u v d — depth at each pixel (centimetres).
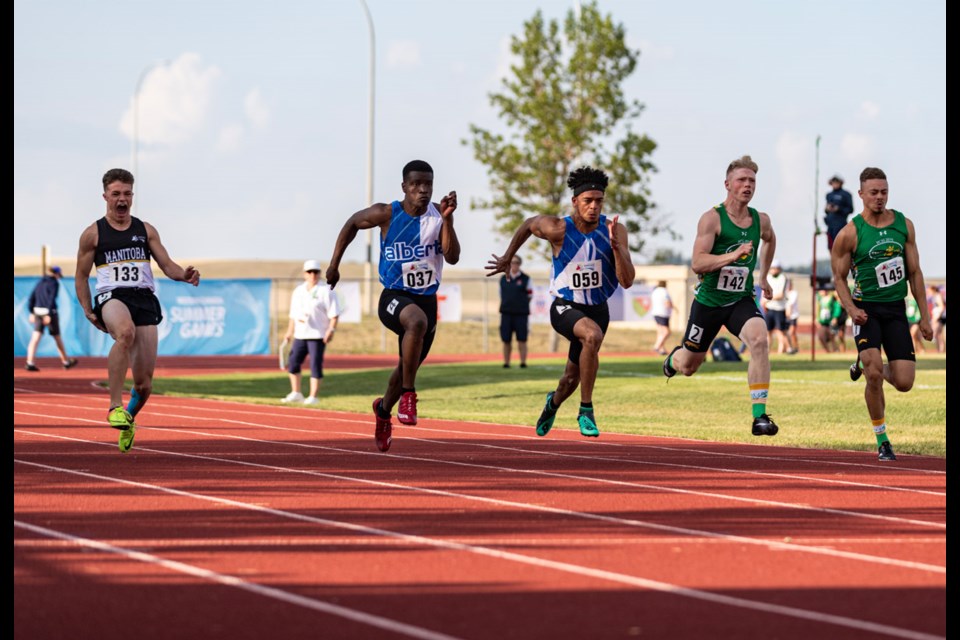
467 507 1541
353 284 7281
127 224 1967
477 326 8638
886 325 2128
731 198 2102
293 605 1027
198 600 1042
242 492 1658
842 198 4703
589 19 8375
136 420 2894
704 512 1513
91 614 998
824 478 1856
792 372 4228
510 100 8556
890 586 1103
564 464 2025
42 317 5369
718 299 2119
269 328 6719
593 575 1144
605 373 4512
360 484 1750
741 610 1016
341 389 4247
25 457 2072
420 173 1903
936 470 1972
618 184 8419
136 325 1969
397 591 1077
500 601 1044
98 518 1435
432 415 3103
